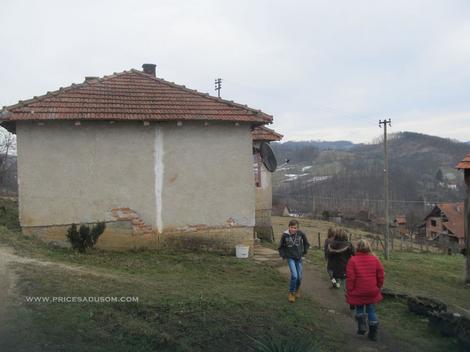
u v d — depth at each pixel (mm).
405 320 8227
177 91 13414
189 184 12172
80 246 10961
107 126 11523
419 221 48531
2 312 5719
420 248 30562
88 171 11398
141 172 11773
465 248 13883
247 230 12664
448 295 11328
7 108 11000
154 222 11859
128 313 6348
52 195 11164
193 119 11820
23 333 5270
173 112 11930
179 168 12086
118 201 11602
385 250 21203
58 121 11125
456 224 45375
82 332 5512
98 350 5184
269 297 8461
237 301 7523
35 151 11055
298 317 7344
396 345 6910
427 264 18266
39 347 5031
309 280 10586
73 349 5109
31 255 9156
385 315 8461
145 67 16375
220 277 9906
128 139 11680
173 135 12031
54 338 5270
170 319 6309
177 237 12055
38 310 5906
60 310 5988
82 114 11109
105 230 11469
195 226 12219
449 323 7391
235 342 6055
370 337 7008
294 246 8508
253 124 12773
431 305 8422
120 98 12336
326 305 8664
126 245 11617
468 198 13789
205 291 8062
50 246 10906
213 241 12367
